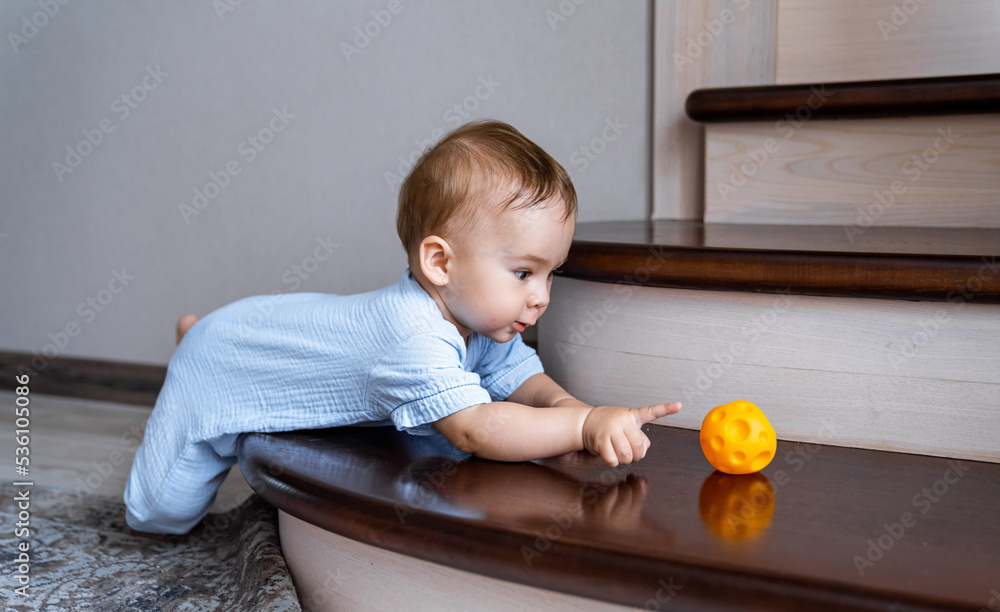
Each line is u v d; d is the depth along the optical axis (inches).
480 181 33.9
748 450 31.8
